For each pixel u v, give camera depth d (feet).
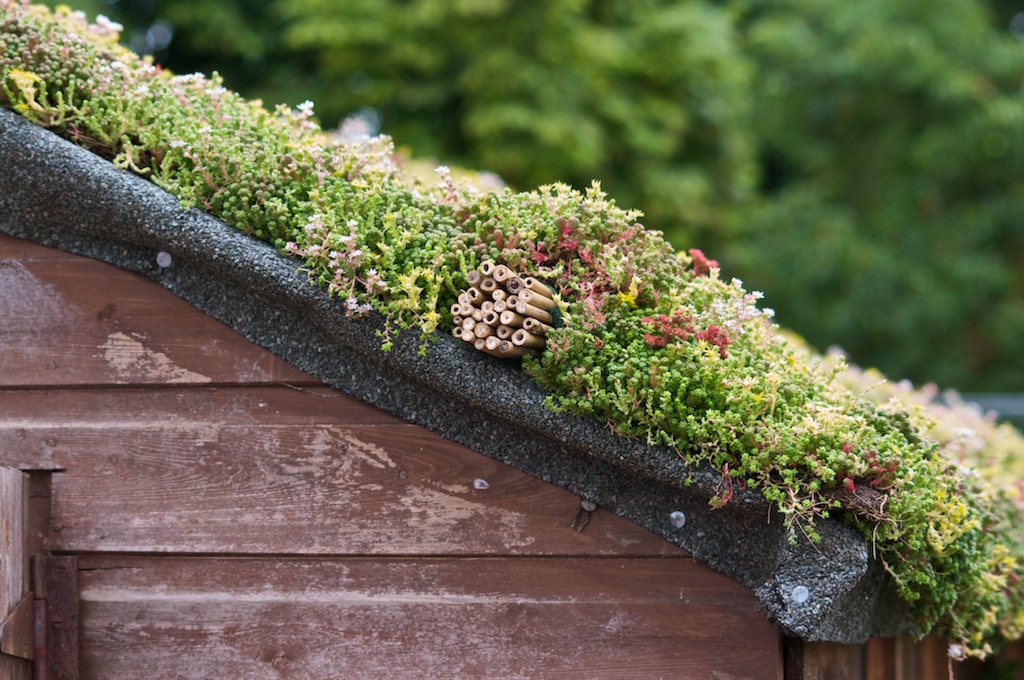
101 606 6.43
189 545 6.39
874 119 33.27
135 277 6.51
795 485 5.41
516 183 22.18
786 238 31.86
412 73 23.11
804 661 6.15
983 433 10.44
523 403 5.72
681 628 6.03
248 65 25.95
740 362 5.67
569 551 6.13
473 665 6.18
